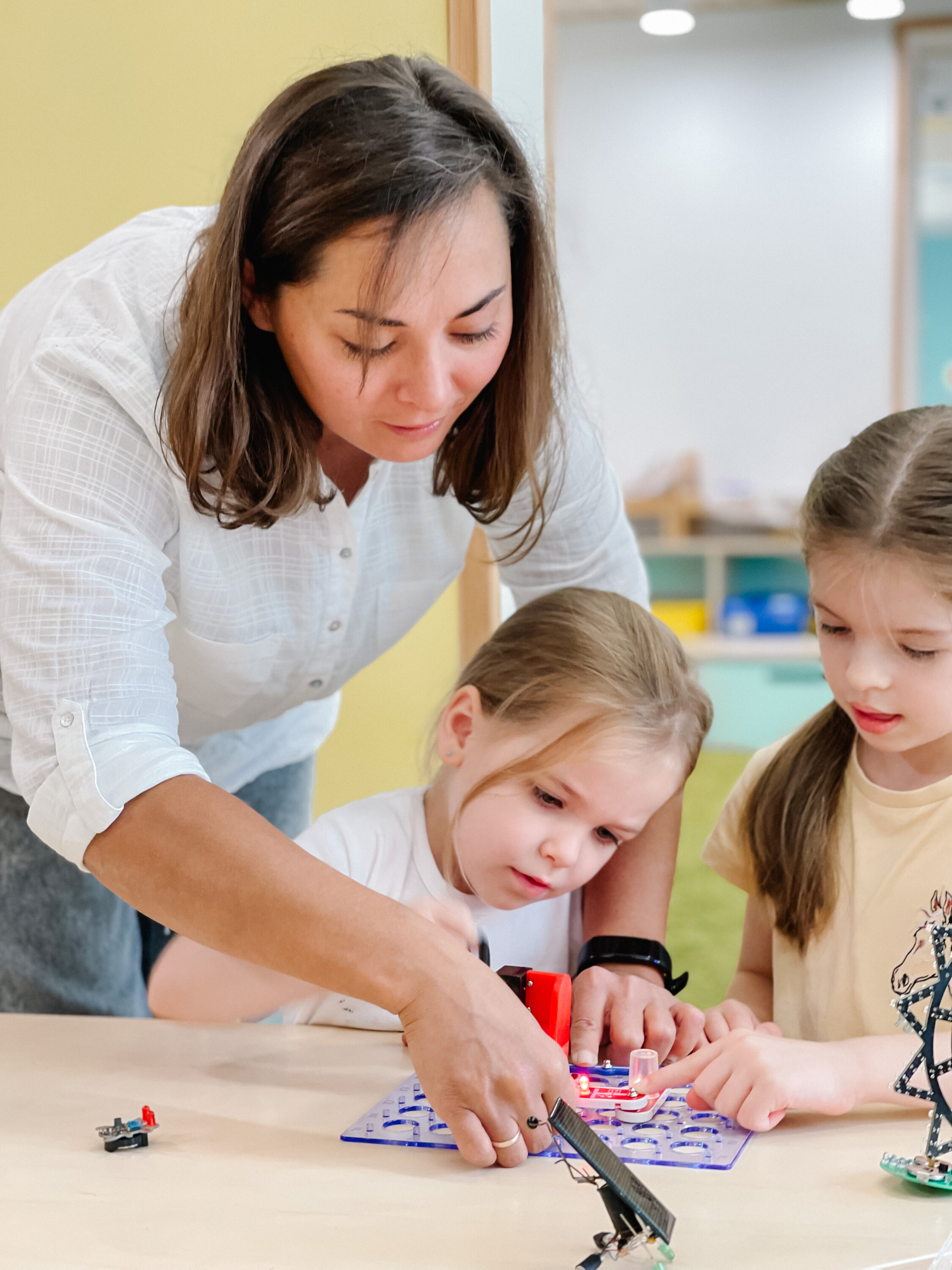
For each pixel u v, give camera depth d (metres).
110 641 0.88
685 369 5.27
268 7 1.47
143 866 0.82
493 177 0.87
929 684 0.99
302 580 1.09
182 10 1.49
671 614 5.07
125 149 1.53
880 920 1.09
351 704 1.62
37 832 0.87
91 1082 0.88
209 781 0.86
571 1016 0.98
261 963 0.79
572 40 5.22
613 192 5.26
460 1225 0.66
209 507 0.97
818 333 5.18
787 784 1.15
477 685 1.15
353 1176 0.72
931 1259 0.63
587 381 1.29
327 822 1.20
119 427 0.93
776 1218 0.67
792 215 5.15
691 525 5.27
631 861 1.17
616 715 1.05
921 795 1.08
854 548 1.00
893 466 1.01
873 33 5.01
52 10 1.52
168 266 1.01
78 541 0.90
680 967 2.63
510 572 1.30
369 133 0.83
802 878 1.13
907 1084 0.74
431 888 1.16
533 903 1.18
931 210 5.48
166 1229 0.66
